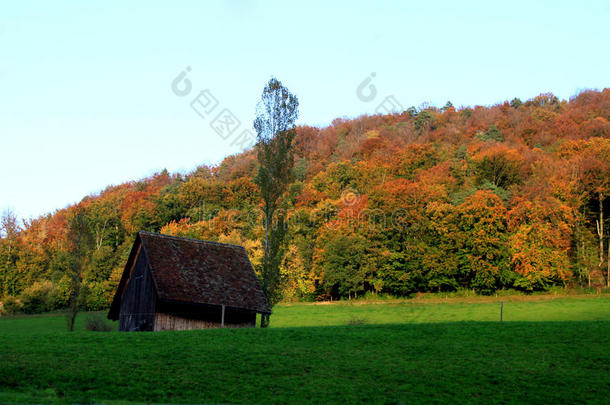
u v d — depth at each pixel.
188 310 37.25
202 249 42.53
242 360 24.70
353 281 80.69
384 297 81.12
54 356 24.45
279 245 43.22
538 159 100.94
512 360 25.25
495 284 77.19
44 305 83.69
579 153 95.19
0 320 72.69
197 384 21.11
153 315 36.12
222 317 37.31
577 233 79.75
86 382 20.88
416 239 82.31
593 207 88.06
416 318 59.09
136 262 40.38
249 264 43.97
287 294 86.12
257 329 34.22
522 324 34.97
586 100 150.00
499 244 75.06
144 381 21.25
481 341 29.44
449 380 22.22
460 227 79.69
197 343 28.28
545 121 136.75
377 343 29.19
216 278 40.28
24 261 96.69
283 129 45.28
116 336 30.30
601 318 51.00
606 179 82.81
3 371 21.70
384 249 82.88
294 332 32.50
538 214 77.56
